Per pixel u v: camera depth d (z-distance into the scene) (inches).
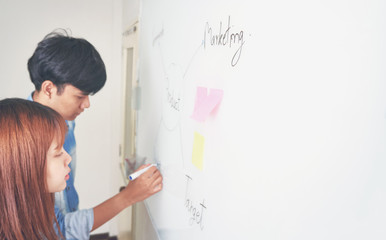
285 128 14.0
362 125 10.3
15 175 20.5
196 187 25.0
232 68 18.7
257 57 16.1
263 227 15.8
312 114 12.4
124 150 78.1
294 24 13.3
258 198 16.2
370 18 9.9
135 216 58.6
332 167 11.5
